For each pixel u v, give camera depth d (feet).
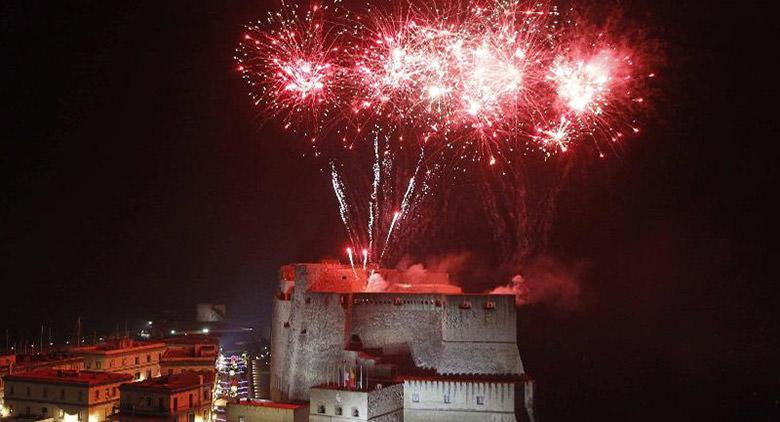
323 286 404.77
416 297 382.83
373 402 333.62
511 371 371.76
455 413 356.59
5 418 391.24
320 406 338.13
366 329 385.09
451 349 374.84
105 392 392.88
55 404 390.42
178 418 366.22
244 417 350.84
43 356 459.32
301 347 391.65
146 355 485.97
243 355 602.85
